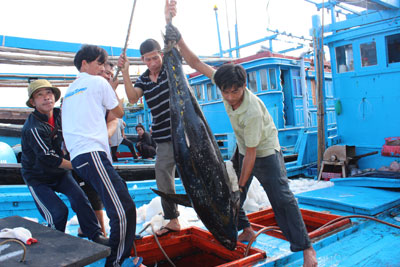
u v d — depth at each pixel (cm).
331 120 1359
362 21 719
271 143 293
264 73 1013
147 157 1003
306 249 290
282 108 1023
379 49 704
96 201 371
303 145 870
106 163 278
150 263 368
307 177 820
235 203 254
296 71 1127
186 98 239
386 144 679
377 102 720
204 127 240
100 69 309
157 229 405
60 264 189
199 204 235
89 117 279
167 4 253
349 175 705
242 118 275
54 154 317
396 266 310
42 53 705
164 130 352
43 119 324
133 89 350
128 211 274
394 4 648
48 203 315
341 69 777
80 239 229
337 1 687
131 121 1844
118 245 269
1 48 650
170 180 368
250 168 275
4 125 994
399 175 579
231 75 249
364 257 331
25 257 199
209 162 235
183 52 291
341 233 383
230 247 257
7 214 478
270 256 325
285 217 294
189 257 395
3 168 540
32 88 314
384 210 472
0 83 975
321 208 509
